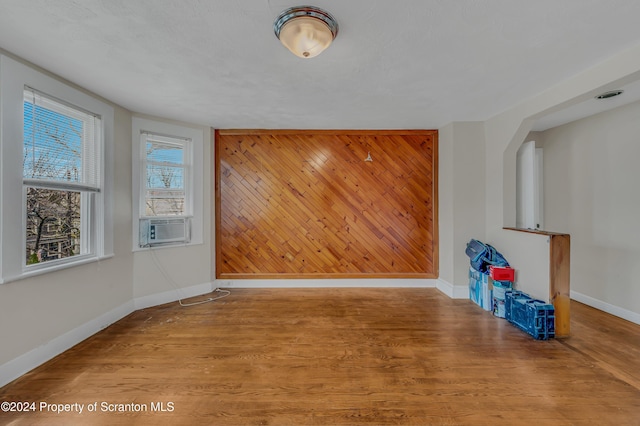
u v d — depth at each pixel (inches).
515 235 113.0
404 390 67.8
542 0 53.4
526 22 60.3
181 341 92.7
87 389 68.4
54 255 88.4
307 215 149.6
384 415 60.0
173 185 132.0
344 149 148.3
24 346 75.6
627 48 71.2
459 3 54.2
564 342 90.9
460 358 81.6
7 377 71.2
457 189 133.3
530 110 104.2
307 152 148.3
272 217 149.4
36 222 83.4
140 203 122.0
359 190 149.0
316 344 90.4
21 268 75.2
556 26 61.9
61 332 86.3
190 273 136.5
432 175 147.2
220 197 148.3
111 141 106.9
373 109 116.4
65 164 90.6
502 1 53.7
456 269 134.2
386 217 149.1
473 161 132.6
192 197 136.4
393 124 138.4
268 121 133.4
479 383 70.3
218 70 82.6
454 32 63.9
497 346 88.7
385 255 149.8
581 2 54.2
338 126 141.9
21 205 75.4
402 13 57.1
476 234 133.1
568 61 77.5
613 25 61.5
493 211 127.0
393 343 90.8
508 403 63.3
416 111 118.7
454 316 112.7
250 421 58.4
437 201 146.7
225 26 61.8
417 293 141.1
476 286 125.1
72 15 58.1
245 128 145.6
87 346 89.4
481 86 93.8
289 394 66.5
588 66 80.4
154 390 68.0
